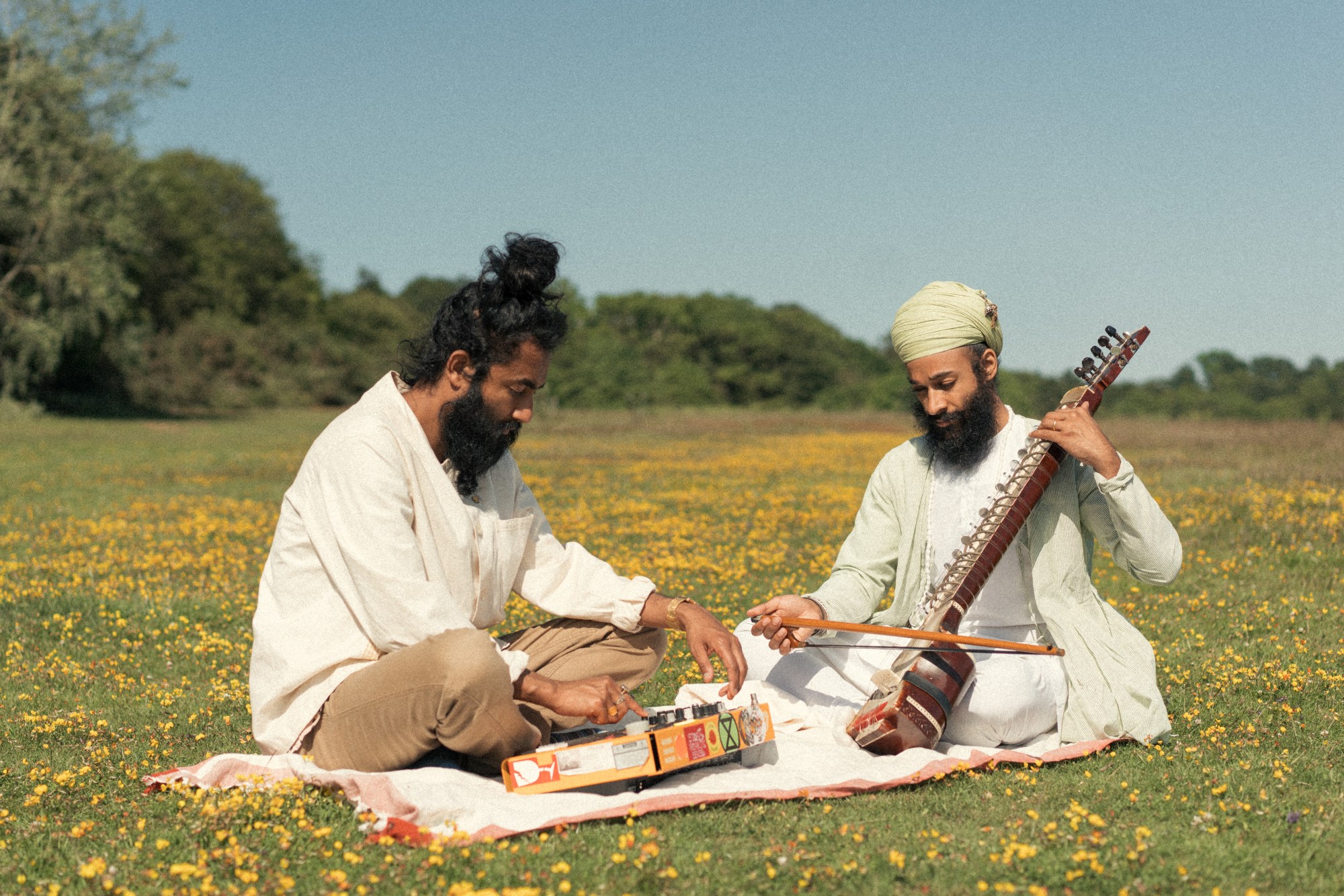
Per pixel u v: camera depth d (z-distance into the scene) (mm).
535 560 3369
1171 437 23359
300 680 2996
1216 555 8062
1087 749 3299
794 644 3445
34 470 17984
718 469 19109
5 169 33750
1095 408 3447
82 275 34875
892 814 2777
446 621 2920
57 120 34719
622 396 76125
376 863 2492
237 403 55156
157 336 54094
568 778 2861
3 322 35281
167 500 13516
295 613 3064
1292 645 5172
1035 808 2828
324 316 82438
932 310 3465
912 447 3715
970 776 3068
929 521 3613
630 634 3312
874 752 3283
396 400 3096
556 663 3281
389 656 2908
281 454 22656
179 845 2592
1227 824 2668
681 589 7336
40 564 8344
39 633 5957
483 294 3004
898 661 3328
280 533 3117
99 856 2562
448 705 2842
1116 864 2406
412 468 3049
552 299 3066
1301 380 43125
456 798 2760
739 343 104312
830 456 22766
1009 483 3424
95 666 5246
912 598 3652
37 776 3299
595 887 2336
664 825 2713
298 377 63250
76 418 38375
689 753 2977
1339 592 6652
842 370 108188
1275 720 3771
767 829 2688
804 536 10117
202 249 63656
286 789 2812
